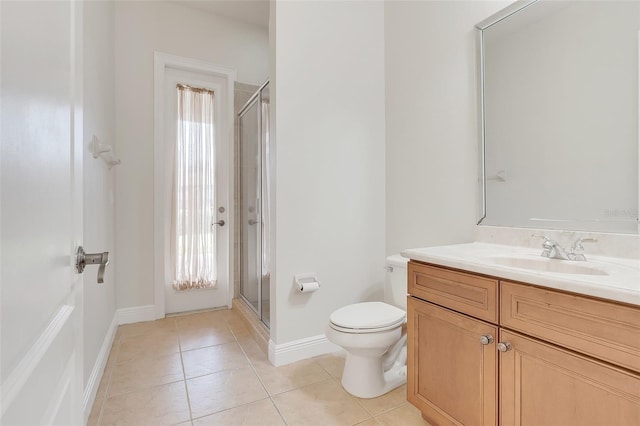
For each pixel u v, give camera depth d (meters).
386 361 1.92
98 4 1.98
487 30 1.75
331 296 2.24
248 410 1.59
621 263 1.20
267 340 2.20
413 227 2.23
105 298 2.13
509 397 1.07
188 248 2.99
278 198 2.05
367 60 2.40
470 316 1.21
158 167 2.83
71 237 0.73
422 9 2.15
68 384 0.71
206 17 3.04
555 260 1.30
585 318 0.89
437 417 1.33
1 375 0.40
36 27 0.53
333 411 1.58
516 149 1.63
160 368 1.99
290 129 2.08
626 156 1.27
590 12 1.36
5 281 0.42
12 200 0.44
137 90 2.76
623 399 0.82
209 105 3.10
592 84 1.36
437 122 2.05
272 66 2.10
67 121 0.71
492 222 1.74
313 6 2.17
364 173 2.38
